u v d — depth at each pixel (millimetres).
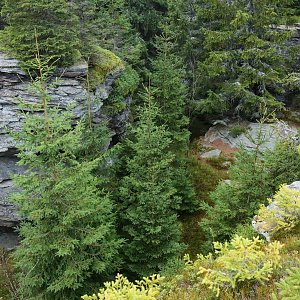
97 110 16062
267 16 21844
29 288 11617
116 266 12570
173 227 14844
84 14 19609
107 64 17094
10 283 14297
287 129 15781
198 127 27234
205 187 22203
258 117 25219
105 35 21781
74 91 15125
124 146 17250
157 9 30562
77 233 11297
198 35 25484
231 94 24203
